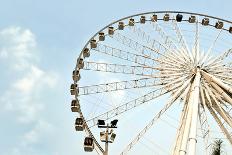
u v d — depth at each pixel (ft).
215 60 115.96
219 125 105.81
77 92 122.01
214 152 80.74
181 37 119.75
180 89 109.50
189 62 115.03
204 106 105.09
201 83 109.91
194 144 81.00
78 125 117.80
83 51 127.65
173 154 100.22
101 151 114.83
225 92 106.83
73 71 124.06
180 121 104.68
